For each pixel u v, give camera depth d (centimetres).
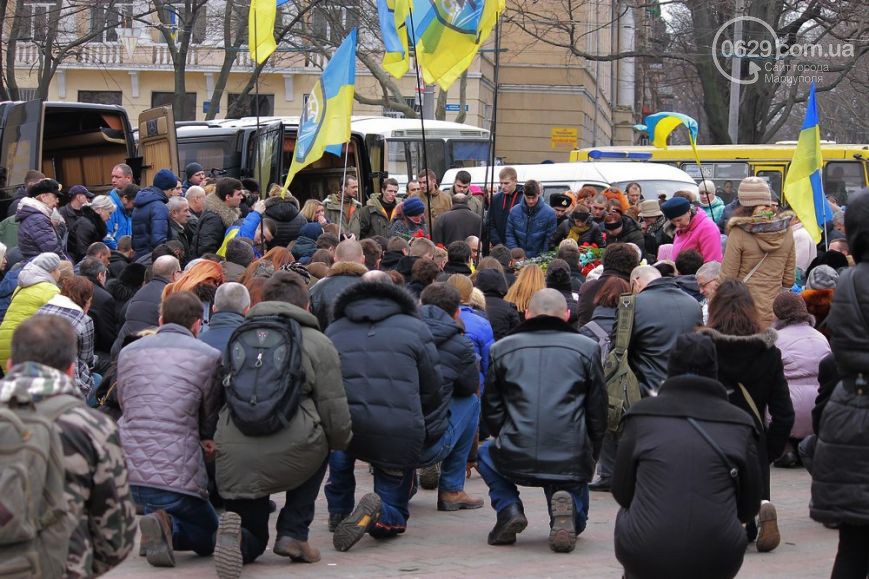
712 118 3484
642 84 6531
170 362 692
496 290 1045
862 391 573
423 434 756
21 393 409
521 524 774
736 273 1034
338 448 700
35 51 3978
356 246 966
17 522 395
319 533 817
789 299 1030
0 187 1819
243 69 3953
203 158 2417
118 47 4025
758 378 735
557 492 755
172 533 724
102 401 843
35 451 402
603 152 2817
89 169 1961
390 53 1350
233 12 3659
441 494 898
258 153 1480
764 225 1022
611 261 978
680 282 1073
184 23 3288
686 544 529
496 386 777
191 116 4072
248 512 705
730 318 735
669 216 1258
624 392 841
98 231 1417
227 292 767
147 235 1364
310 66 3969
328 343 692
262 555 747
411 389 748
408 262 1098
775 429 750
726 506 536
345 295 768
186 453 690
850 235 584
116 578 679
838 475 575
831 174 2612
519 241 1497
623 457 554
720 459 537
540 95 4256
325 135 1252
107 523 421
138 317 970
